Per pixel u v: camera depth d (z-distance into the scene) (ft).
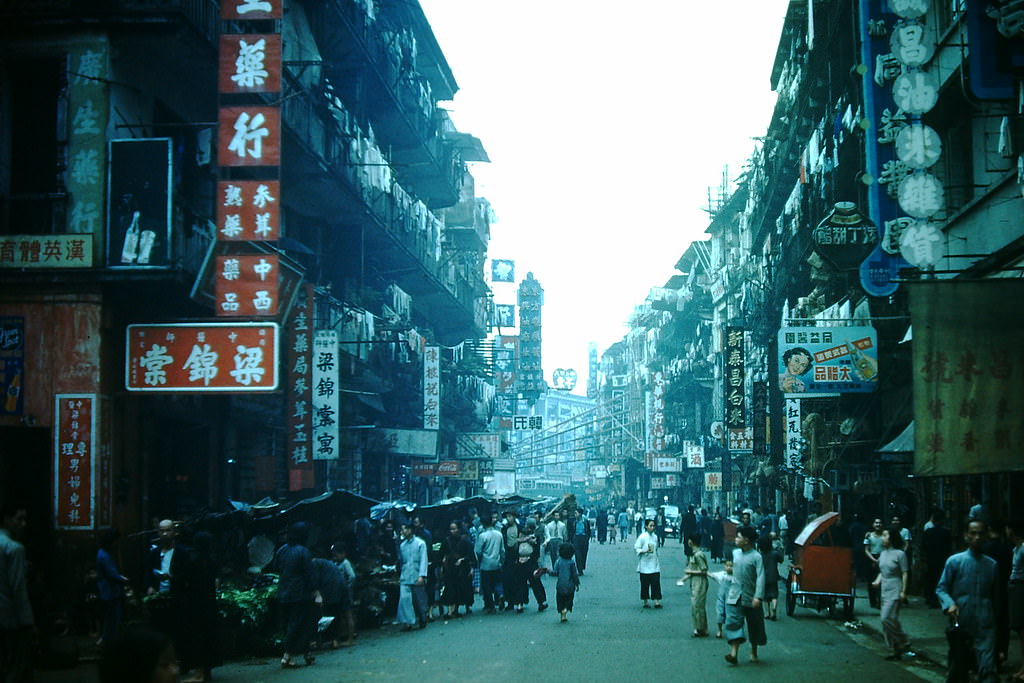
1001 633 35.96
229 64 50.80
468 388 155.22
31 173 52.31
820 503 99.81
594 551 136.36
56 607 48.55
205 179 60.44
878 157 57.98
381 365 97.09
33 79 52.85
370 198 88.12
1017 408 33.78
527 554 60.29
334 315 81.46
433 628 51.80
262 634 42.98
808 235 96.58
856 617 54.75
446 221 168.66
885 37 58.54
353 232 89.61
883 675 36.29
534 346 246.68
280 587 39.17
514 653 41.65
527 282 249.55
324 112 75.20
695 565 47.73
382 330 95.81
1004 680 33.68
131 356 49.83
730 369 131.44
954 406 33.86
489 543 60.95
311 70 72.49
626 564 107.34
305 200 81.10
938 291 34.45
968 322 34.24
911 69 52.44
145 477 54.60
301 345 67.51
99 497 49.93
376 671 37.19
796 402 97.35
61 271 50.47
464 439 155.12
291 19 71.00
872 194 57.88
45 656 37.86
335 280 90.48
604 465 356.59
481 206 180.86
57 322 50.75
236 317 49.75
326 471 83.41
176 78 57.77
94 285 50.78
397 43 104.83
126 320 52.95
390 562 60.29
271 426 73.20
